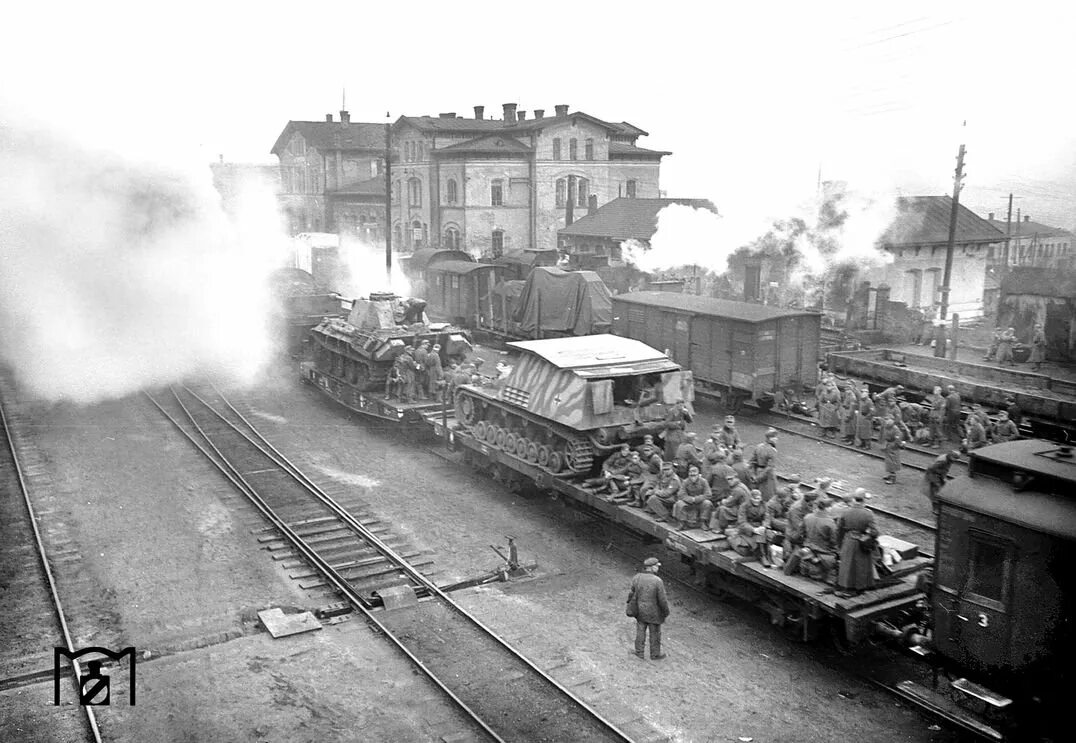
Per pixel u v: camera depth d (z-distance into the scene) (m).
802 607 11.51
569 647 11.86
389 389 23.08
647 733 9.88
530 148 52.16
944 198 41.00
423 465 20.38
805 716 10.29
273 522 16.27
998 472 9.71
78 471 19.28
